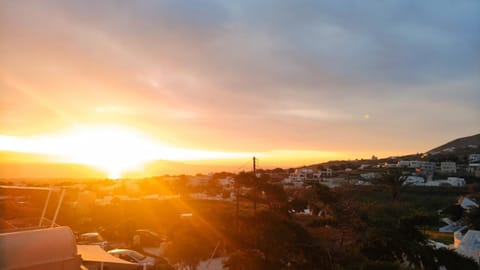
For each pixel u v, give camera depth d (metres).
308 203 20.52
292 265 15.53
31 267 5.23
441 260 15.66
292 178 95.25
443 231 45.69
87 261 10.96
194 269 19.30
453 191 71.62
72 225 35.31
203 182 93.25
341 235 16.73
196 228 20.59
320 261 15.22
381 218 17.38
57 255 5.57
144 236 29.55
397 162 144.38
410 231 16.45
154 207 48.19
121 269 14.89
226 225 18.73
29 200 11.38
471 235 24.02
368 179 74.19
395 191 51.59
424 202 62.50
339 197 18.42
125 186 84.31
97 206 46.38
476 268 16.00
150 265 17.72
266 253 15.85
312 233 16.59
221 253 20.62
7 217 9.37
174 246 20.44
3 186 7.11
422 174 101.06
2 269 4.96
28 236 5.37
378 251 15.98
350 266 14.50
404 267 12.79
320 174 108.12
